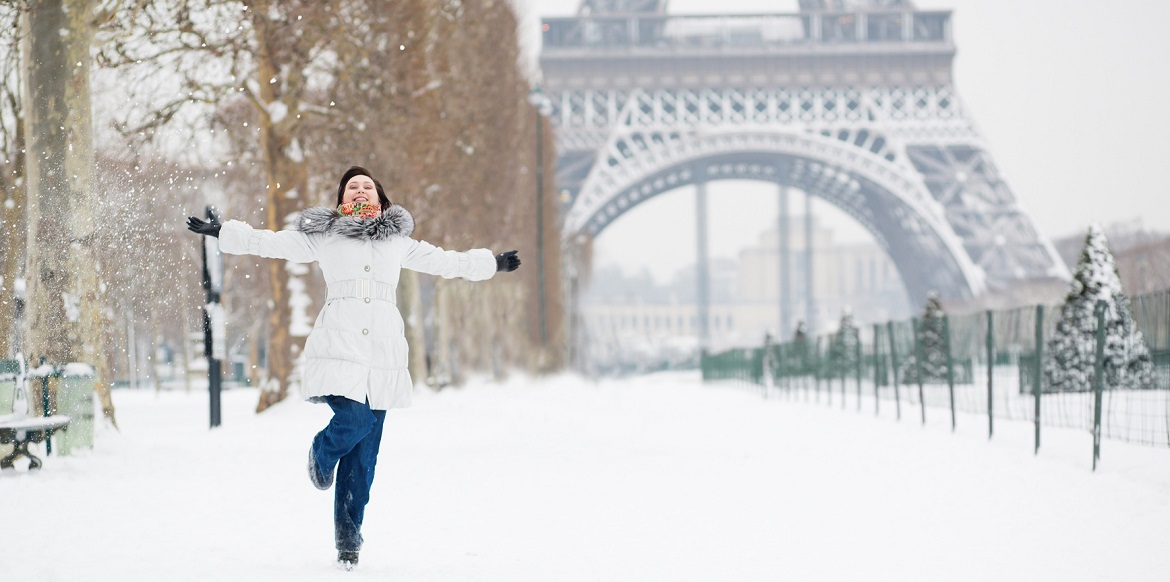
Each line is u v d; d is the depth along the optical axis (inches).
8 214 828.0
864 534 426.0
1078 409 834.8
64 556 343.0
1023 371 1038.4
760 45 7042.3
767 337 2468.0
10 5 720.3
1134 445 722.2
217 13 901.8
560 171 6870.1
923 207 6678.2
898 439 918.4
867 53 7027.6
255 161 1272.1
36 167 722.8
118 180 748.0
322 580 311.4
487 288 2640.3
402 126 1456.7
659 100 7066.9
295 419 1131.3
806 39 7116.1
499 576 328.8
